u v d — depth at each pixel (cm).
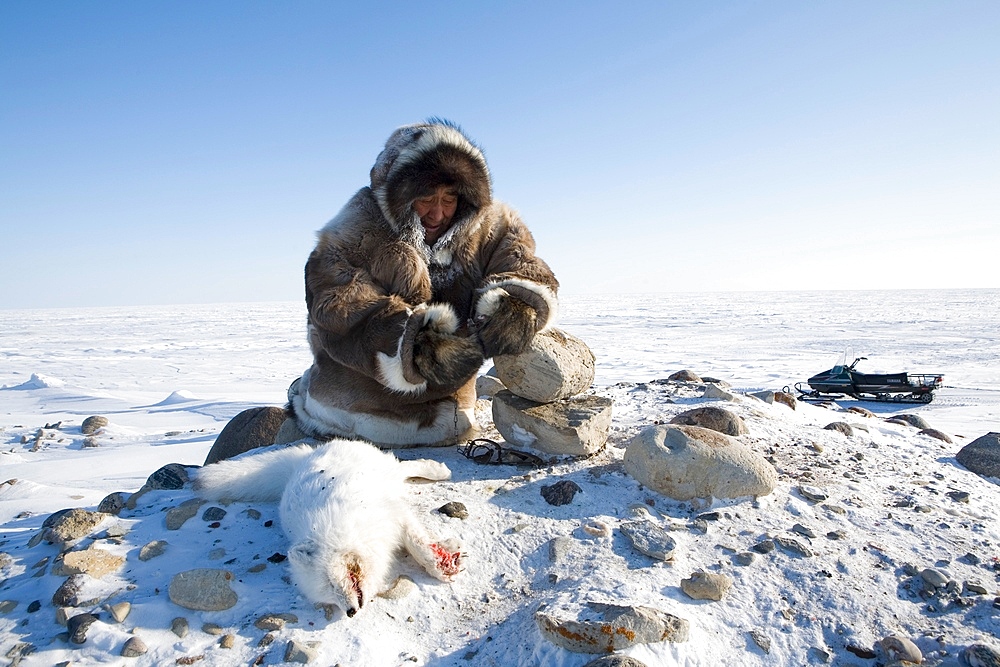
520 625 268
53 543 321
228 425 547
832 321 4969
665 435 371
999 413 1341
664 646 249
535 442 403
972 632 273
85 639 250
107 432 1045
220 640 251
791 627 274
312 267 370
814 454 442
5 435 1045
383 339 341
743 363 2300
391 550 294
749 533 329
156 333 5150
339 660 244
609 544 317
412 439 411
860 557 316
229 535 323
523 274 376
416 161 354
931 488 404
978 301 9094
